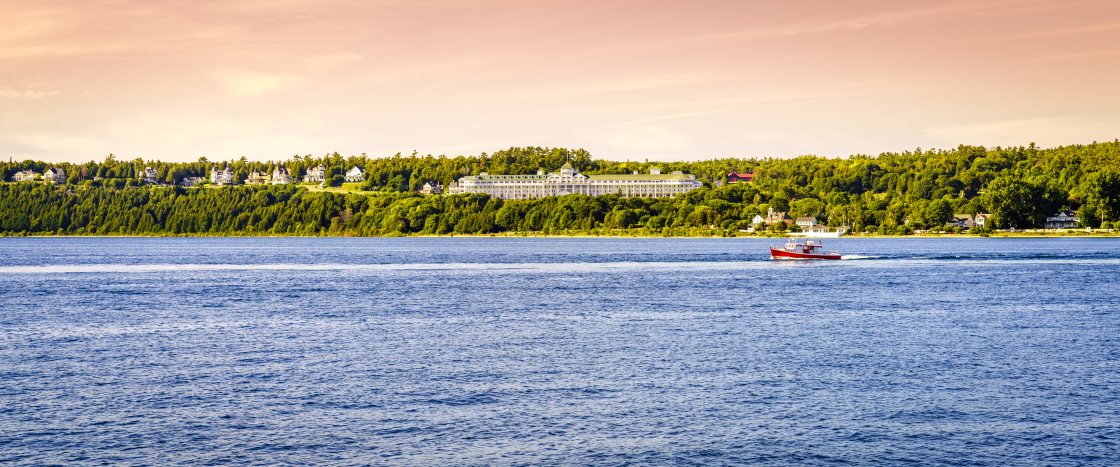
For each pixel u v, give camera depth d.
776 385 46.28
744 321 72.69
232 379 47.66
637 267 151.38
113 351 56.69
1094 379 47.34
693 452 35.31
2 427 38.28
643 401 42.97
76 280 121.62
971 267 144.88
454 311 80.69
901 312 79.00
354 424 38.97
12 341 60.94
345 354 55.62
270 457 34.72
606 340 61.72
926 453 35.12
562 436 37.34
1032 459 34.34
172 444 36.16
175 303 88.31
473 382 47.03
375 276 130.50
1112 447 35.62
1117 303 86.50
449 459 34.53
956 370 50.00
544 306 85.31
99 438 36.88
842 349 57.53
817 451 35.41
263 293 100.19
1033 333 64.88
